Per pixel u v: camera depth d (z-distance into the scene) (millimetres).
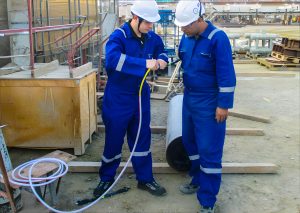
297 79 10586
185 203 3738
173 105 5141
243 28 25188
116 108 3545
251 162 4770
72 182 4152
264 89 9258
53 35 8016
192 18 3051
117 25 12195
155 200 3787
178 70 8297
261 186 4133
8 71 4914
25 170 3141
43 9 7562
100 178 3971
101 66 8641
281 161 4832
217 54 3084
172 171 4355
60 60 8172
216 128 3309
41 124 4746
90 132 5191
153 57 3613
